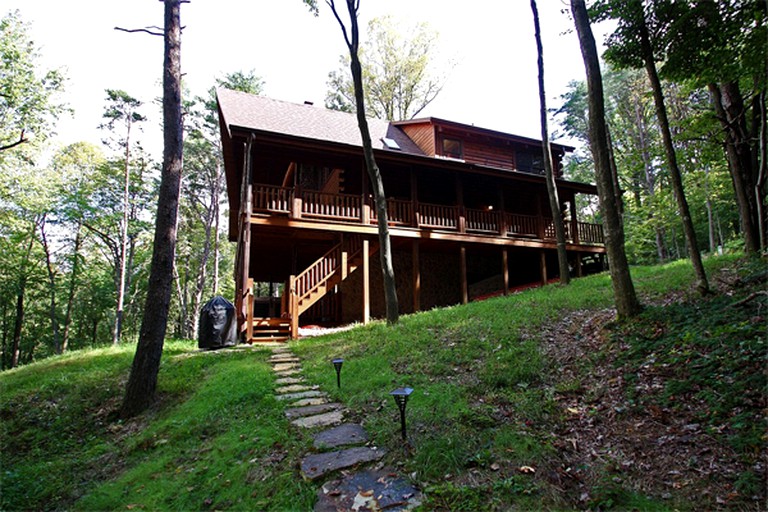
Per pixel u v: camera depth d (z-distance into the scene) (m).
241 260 10.98
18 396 6.66
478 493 2.87
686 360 4.17
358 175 14.16
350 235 12.24
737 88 7.88
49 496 3.96
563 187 16.05
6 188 16.64
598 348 5.21
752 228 7.73
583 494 2.86
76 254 24.27
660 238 23.59
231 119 12.45
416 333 7.30
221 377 6.17
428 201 15.70
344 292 14.02
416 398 4.54
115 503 3.53
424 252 15.92
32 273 24.25
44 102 15.28
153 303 6.23
